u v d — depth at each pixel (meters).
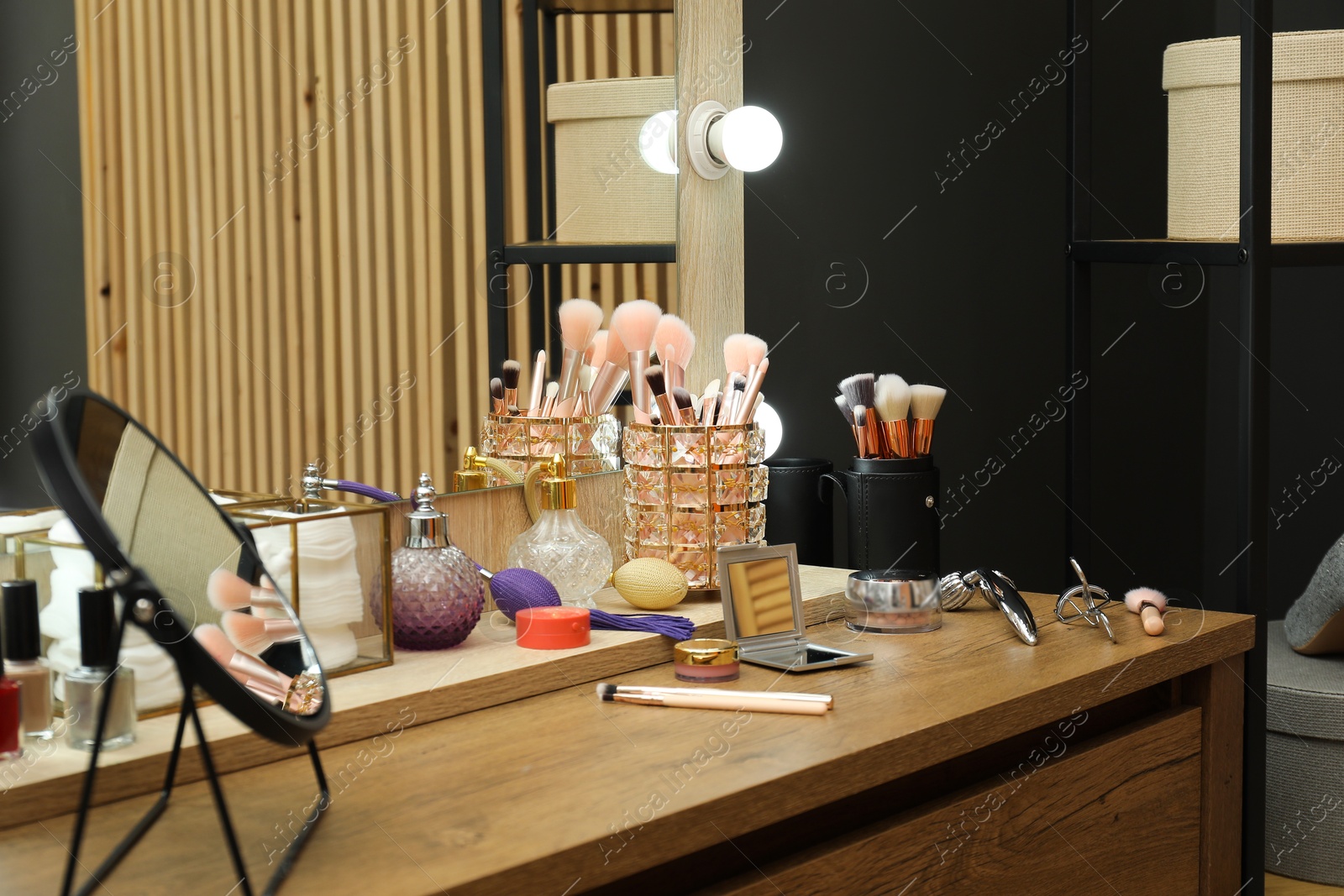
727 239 1.60
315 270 1.14
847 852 0.95
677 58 1.53
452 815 0.79
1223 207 1.72
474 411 1.30
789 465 1.72
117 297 0.97
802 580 1.49
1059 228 2.29
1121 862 1.25
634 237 1.51
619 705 1.05
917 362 2.15
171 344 1.01
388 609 1.07
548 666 1.09
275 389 1.10
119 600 0.84
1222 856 1.40
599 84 1.45
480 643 1.16
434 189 1.26
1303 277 2.27
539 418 1.38
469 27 1.30
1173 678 1.35
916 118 2.13
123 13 0.98
